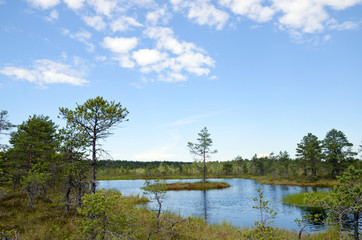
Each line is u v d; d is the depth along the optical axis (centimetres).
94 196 742
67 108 1452
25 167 2523
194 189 4675
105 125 1495
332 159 6278
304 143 6688
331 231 1389
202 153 5584
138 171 10338
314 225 1769
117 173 10300
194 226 1473
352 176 890
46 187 2102
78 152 1592
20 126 2627
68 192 1617
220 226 1686
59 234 1096
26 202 1788
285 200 2983
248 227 1705
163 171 9888
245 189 4609
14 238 1005
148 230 1197
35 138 2655
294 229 1652
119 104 1523
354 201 879
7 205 1689
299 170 7275
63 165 1555
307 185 5172
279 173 7419
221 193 3997
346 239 1173
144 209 2027
